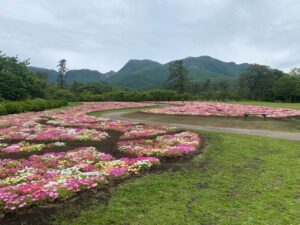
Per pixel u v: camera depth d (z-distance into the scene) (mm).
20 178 10664
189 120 33688
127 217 8055
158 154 14570
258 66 116625
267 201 9141
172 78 126875
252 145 17078
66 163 13461
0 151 16391
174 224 7715
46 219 7809
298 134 22219
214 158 14250
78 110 49500
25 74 68375
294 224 7680
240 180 11117
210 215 8211
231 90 125250
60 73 133500
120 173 11234
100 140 19797
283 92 101250
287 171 12133
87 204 8711
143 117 38719
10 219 7742
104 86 114938
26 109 45656
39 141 19500
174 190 10023
